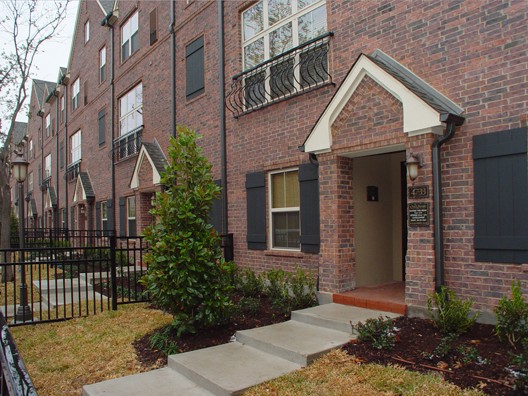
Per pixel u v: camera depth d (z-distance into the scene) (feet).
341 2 21.63
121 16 48.83
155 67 40.29
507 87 15.39
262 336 16.21
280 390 12.09
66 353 16.87
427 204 16.69
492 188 15.55
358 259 21.42
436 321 15.23
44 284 31.68
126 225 47.09
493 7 15.88
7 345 7.23
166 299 17.46
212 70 31.37
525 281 14.66
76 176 65.00
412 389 11.24
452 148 16.69
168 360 15.26
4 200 40.60
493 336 14.30
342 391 11.68
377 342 14.35
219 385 12.41
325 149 20.66
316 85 22.63
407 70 18.56
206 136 31.83
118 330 19.60
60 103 79.51
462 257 16.29
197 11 33.14
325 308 18.92
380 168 23.22
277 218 25.75
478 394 10.61
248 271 25.26
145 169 40.24
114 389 13.12
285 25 25.77
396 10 19.13
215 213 30.01
